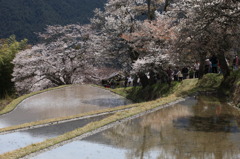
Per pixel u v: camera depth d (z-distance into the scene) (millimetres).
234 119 11461
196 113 12742
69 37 41281
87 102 21938
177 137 9266
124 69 28922
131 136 9617
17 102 22047
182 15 21531
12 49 36625
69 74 39219
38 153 8289
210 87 19438
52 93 26984
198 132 9727
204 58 20516
